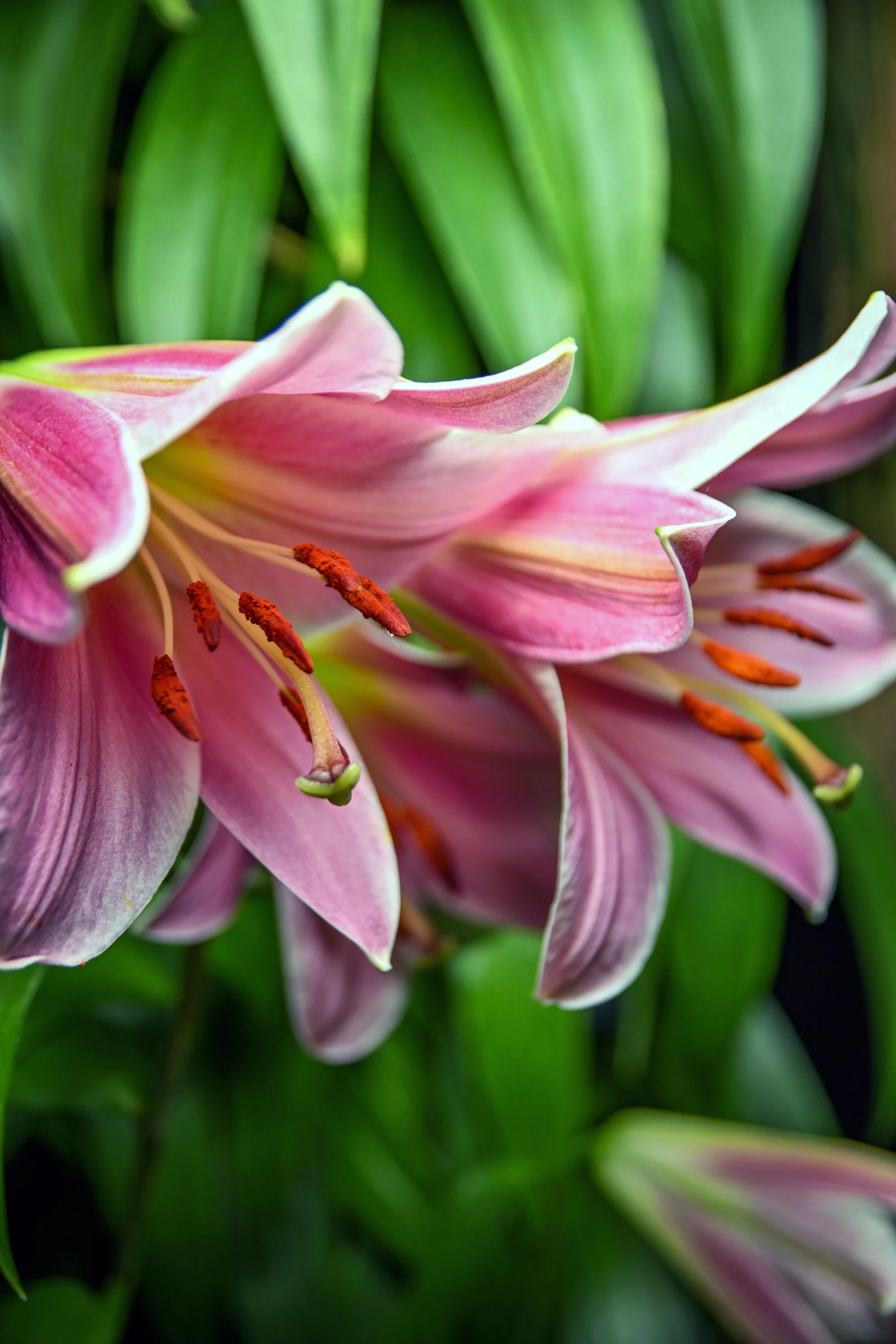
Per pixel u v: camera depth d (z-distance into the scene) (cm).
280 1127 69
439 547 49
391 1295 74
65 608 42
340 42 56
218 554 49
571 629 48
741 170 62
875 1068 69
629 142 59
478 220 60
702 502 47
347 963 56
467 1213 63
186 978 57
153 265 59
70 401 46
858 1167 61
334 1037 57
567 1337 72
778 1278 64
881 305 47
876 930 67
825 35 70
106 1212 71
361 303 43
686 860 67
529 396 45
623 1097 69
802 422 49
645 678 52
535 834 56
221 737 48
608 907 49
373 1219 73
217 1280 72
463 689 55
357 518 49
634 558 48
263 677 49
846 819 67
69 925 45
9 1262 47
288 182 63
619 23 59
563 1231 68
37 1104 57
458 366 63
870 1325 64
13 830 44
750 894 68
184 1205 70
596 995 50
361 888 48
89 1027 58
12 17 60
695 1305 76
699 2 62
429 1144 74
